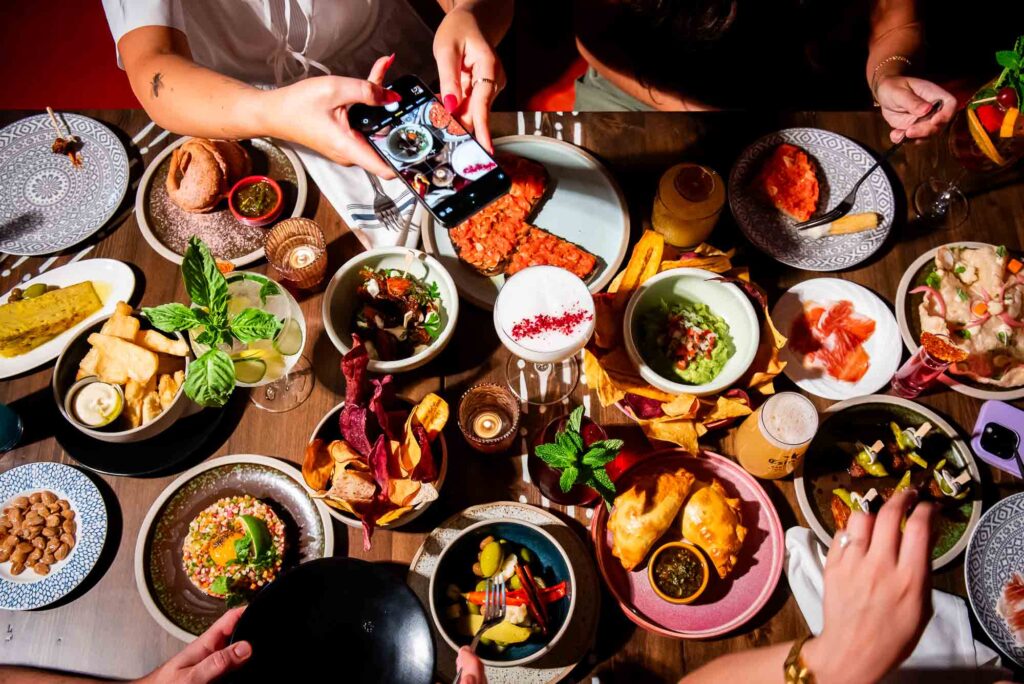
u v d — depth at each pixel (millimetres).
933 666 1081
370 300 1289
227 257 1420
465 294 1363
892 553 784
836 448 1269
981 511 1217
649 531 1113
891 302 1382
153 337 1275
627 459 1262
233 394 1314
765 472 1206
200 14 1565
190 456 1278
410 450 1094
